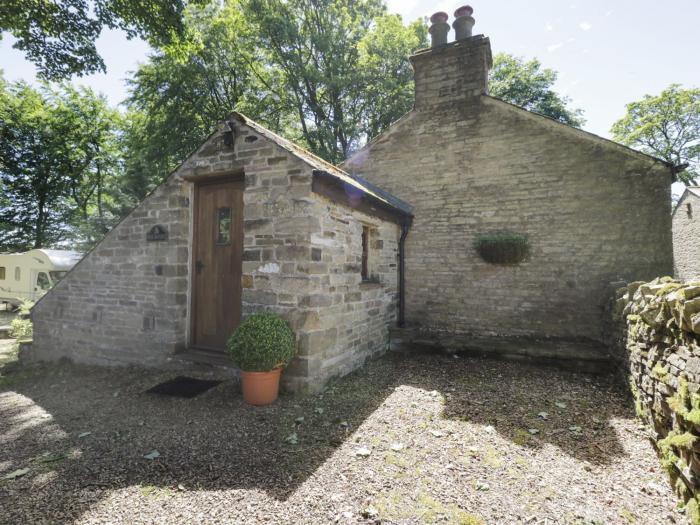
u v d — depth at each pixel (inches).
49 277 594.2
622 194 239.6
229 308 202.5
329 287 183.6
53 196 913.5
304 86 670.5
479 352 237.5
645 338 130.2
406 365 223.1
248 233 181.6
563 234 253.1
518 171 267.0
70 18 324.8
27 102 834.8
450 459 110.0
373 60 579.8
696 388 84.4
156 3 329.4
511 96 744.3
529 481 98.0
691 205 551.5
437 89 295.9
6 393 195.5
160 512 85.7
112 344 231.3
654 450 115.0
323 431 130.1
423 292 290.7
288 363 165.3
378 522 81.3
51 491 95.7
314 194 171.3
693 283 95.0
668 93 828.6
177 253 208.8
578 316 247.4
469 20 297.1
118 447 121.5
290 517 83.3
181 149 614.9
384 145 311.1
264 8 554.6
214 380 185.0
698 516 75.4
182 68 551.8
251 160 183.8
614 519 82.3
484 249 265.3
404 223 291.0
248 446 119.4
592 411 149.1
